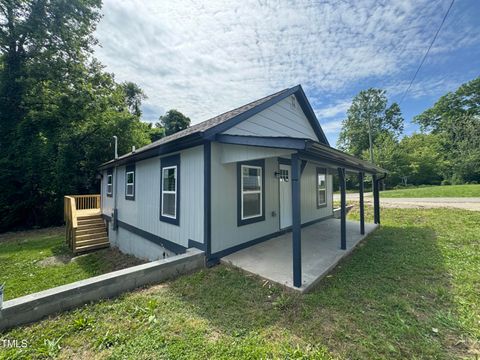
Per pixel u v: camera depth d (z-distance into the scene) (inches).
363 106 1354.6
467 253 183.5
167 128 1268.5
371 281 140.0
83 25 517.0
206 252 171.8
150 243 264.2
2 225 476.7
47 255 309.6
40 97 495.5
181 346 85.4
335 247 205.3
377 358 79.2
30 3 461.1
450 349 83.4
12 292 189.5
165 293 127.0
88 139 584.1
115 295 124.5
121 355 81.4
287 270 152.6
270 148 145.3
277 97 252.1
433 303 114.4
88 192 592.4
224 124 183.9
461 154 955.3
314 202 333.4
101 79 598.2
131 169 316.8
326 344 86.4
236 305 114.8
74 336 91.4
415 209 414.0
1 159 470.6
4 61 483.5
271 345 85.9
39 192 515.8
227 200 190.4
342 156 161.8
